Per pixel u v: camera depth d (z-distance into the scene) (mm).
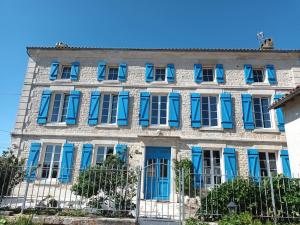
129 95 13867
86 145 12922
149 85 13992
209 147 12844
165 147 12906
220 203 7191
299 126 9984
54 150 13141
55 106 13984
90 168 8008
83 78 14234
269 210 6965
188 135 13062
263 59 14367
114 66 14656
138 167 7602
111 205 7508
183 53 14453
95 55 14656
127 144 12953
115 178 7703
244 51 14250
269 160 12898
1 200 7543
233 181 7418
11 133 13203
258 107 13789
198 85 13945
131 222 6605
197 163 12492
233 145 12867
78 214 7090
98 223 6531
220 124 13336
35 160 12688
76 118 13461
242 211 7070
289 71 14125
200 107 13570
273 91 13734
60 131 13250
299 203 6996
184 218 6961
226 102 13516
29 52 14703
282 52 14195
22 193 11688
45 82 14164
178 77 14141
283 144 12812
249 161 12523
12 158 8289
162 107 13828
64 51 14672
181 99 13758
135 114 13531
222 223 6406
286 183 7336
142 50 14469
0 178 7699
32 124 13438
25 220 6328
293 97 10062
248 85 13883
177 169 12078
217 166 12789
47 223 6516
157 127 13234
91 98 13766
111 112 13852
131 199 7641
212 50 14266
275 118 13320
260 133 13047
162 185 12320
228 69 14258
